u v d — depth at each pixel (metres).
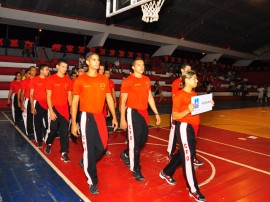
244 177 4.40
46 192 3.61
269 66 31.42
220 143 6.92
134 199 3.47
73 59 20.05
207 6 19.97
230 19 22.61
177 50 25.80
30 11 14.99
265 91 23.59
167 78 21.30
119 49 22.53
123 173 4.41
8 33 17.41
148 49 24.05
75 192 3.63
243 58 30.05
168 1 17.69
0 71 14.19
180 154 3.80
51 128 5.10
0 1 14.02
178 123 3.54
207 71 25.48
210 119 11.41
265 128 9.41
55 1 15.25
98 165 4.79
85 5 16.19
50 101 4.74
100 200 3.42
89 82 3.57
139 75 4.14
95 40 19.02
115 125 3.95
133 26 19.36
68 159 4.87
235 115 12.96
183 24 21.20
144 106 4.11
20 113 8.52
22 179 4.03
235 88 24.72
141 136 4.15
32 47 16.39
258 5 21.36
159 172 4.50
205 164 5.06
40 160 4.93
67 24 16.44
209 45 25.11
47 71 5.71
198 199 3.43
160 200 3.46
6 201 3.32
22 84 6.60
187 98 3.49
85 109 3.59
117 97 16.23
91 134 3.55
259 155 5.83
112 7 9.57
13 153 5.32
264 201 3.52
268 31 26.06
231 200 3.52
